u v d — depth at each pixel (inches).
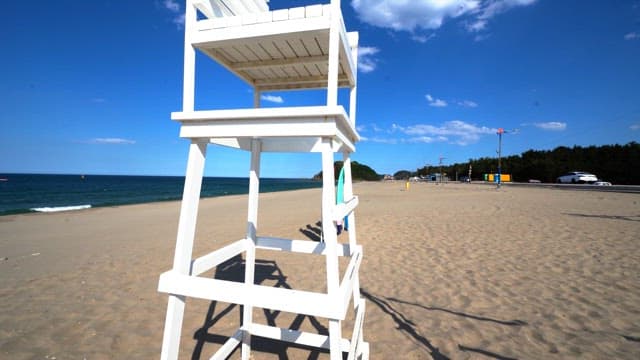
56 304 119.3
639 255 170.1
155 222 353.4
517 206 407.2
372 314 109.9
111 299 124.2
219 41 50.6
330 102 45.4
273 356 84.8
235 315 110.1
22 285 140.7
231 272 162.6
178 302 48.1
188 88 51.4
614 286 128.6
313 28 46.5
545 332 95.9
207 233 276.5
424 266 161.0
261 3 71.1
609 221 277.7
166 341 47.1
